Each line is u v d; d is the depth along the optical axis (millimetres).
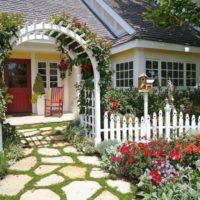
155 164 3982
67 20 5527
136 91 7848
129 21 9492
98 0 11367
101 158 5242
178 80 9383
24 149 5938
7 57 5145
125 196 3744
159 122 6160
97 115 5762
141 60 8422
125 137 5918
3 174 4438
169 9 7680
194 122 6281
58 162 5117
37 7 9938
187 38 9703
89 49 5652
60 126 8352
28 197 3721
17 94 10766
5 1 9336
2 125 5512
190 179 3748
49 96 11078
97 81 5785
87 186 4062
